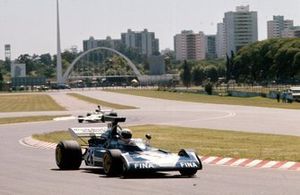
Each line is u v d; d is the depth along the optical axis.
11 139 50.66
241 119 73.25
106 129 28.34
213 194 20.50
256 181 23.58
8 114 98.88
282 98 134.50
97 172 27.27
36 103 148.12
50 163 31.77
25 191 22.05
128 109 106.19
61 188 22.59
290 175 25.44
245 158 31.98
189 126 62.84
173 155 25.28
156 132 54.22
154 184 23.02
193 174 25.33
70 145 28.30
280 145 39.59
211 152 35.31
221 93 189.88
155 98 163.12
